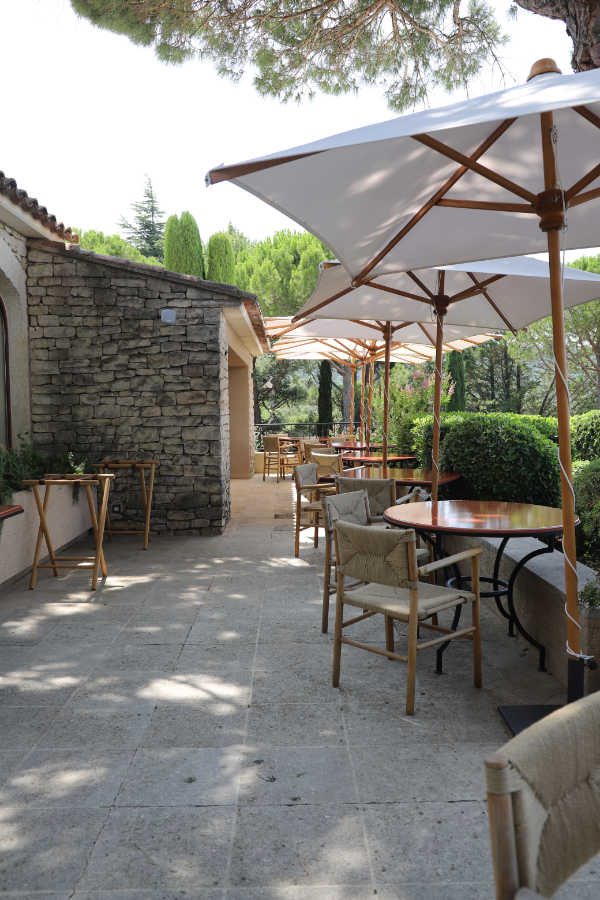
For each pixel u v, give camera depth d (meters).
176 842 2.13
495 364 25.56
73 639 4.14
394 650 3.90
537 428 6.59
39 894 1.91
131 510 7.61
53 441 7.57
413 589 3.04
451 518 3.75
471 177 3.04
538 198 2.57
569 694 2.68
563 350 2.60
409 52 7.12
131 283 7.48
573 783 1.12
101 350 7.53
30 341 7.53
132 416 7.56
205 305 7.50
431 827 2.20
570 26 5.50
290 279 19.84
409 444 9.30
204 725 2.96
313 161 2.44
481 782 2.47
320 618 4.55
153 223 31.12
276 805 2.33
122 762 2.64
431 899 1.88
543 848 1.04
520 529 3.34
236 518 8.83
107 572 5.88
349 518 4.33
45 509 5.87
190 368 7.53
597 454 7.25
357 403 24.31
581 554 4.26
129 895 1.90
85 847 2.11
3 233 6.82
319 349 12.04
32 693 3.32
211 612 4.68
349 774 2.53
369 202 2.88
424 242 3.48
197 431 7.57
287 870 2.00
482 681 3.42
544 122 2.49
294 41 6.95
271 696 3.26
